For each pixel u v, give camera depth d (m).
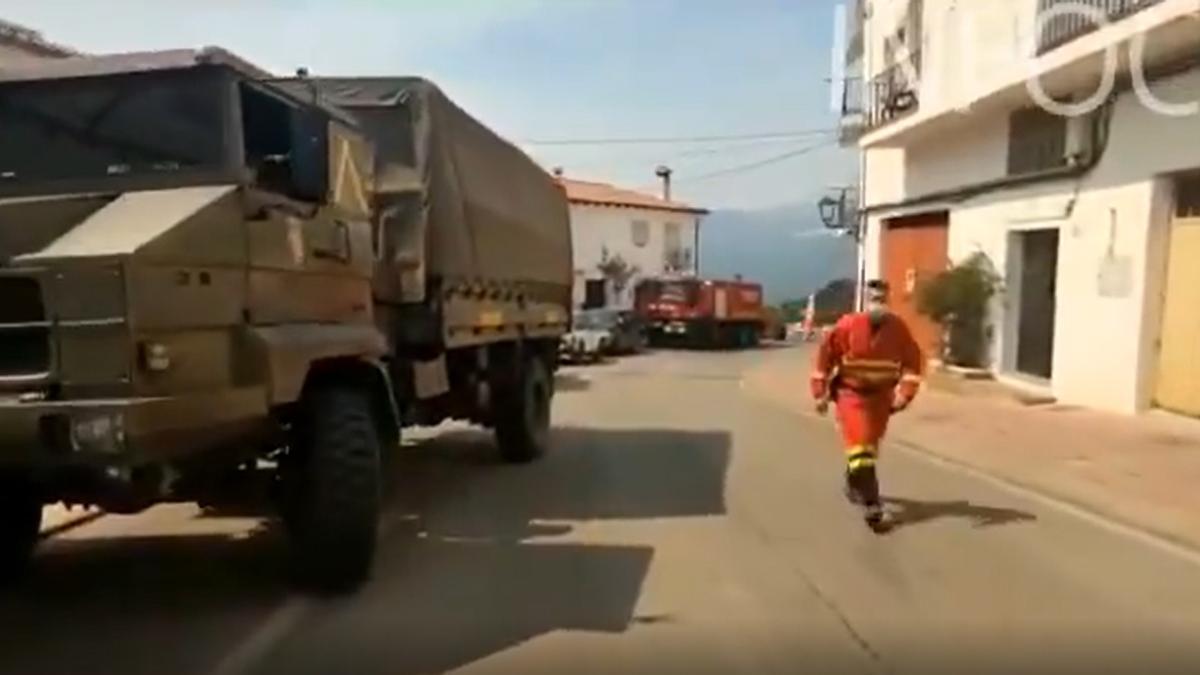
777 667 4.82
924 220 22.41
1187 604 5.90
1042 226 16.98
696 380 23.12
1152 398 14.36
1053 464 10.66
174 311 4.64
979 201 19.38
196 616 5.52
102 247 4.44
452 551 7.00
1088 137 15.45
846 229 30.23
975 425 13.66
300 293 5.91
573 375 24.73
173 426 4.56
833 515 8.30
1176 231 13.87
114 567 6.54
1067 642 5.20
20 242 4.70
